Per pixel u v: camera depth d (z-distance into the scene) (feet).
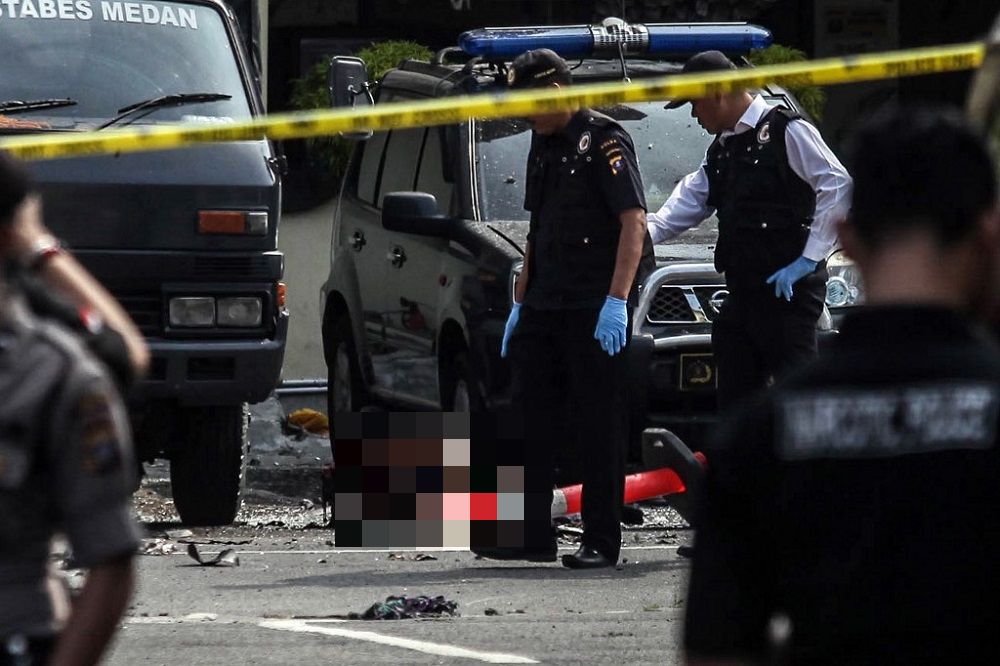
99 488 35.78
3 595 35.60
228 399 124.36
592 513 102.06
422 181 142.41
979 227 30.81
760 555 30.63
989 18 226.38
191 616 86.69
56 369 35.76
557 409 102.47
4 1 127.85
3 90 124.06
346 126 40.55
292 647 77.46
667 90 40.81
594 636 80.28
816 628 29.78
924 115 31.35
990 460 29.27
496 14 219.20
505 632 81.46
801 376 30.78
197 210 122.93
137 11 130.00
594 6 207.21
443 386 133.59
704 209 106.52
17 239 38.19
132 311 122.62
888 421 29.73
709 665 30.81
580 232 98.48
